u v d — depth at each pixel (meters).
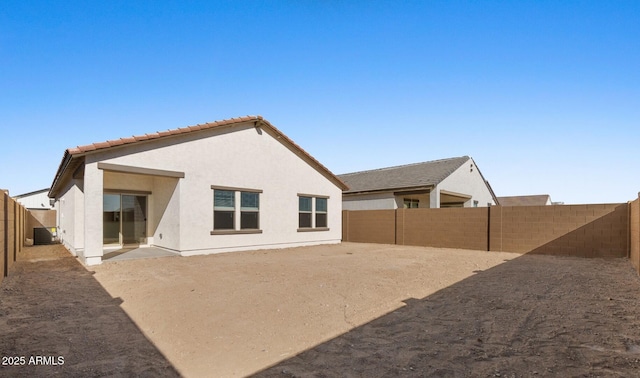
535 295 7.16
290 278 8.75
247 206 14.98
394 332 5.15
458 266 10.97
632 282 8.35
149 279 8.62
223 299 6.82
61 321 5.57
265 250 15.12
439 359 4.20
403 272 9.73
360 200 24.06
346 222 21.17
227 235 14.13
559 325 5.27
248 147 15.05
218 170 13.95
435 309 6.27
